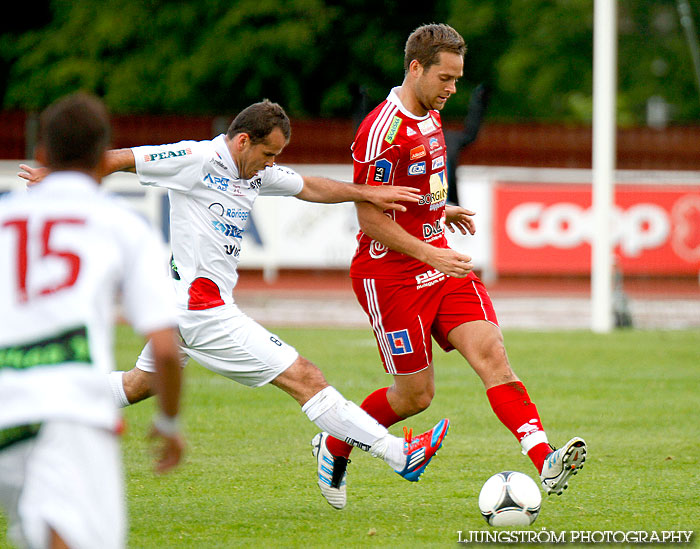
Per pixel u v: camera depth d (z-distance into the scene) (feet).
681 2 185.68
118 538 33.63
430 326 62.23
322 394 57.26
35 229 34.24
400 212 62.64
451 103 374.43
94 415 33.24
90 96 36.14
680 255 234.79
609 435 85.10
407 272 61.82
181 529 55.67
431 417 93.66
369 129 61.36
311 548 51.96
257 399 102.89
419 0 361.30
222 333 58.03
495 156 261.65
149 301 34.47
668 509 60.70
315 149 259.60
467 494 65.00
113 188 212.84
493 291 234.79
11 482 33.58
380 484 67.92
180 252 58.90
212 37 335.06
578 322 190.39
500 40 404.16
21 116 253.65
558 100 407.64
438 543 53.21
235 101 347.36
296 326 176.35
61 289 33.58
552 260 233.96
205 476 69.51
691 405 100.22
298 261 233.14
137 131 256.93
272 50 333.42
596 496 64.03
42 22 375.86
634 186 233.35
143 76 338.95
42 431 32.73
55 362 33.17
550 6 399.03
